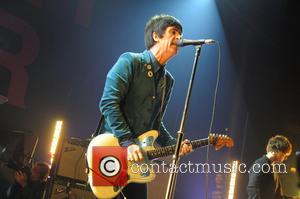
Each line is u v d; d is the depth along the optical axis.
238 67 8.61
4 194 5.40
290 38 8.69
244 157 8.39
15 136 5.46
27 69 6.34
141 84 2.54
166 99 2.75
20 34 6.34
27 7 6.47
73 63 6.89
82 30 7.07
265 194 4.34
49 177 3.78
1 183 5.45
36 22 6.54
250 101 8.68
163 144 2.79
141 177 2.43
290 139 8.54
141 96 2.54
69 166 3.81
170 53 2.60
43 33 6.59
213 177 7.62
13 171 5.53
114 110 2.38
